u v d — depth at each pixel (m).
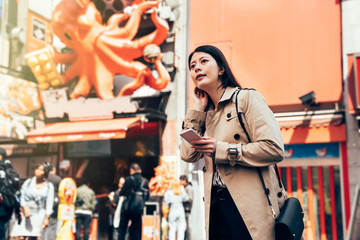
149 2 14.09
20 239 9.56
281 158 2.41
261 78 12.57
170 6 14.19
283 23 12.55
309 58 12.20
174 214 10.84
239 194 2.43
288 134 11.70
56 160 15.20
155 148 14.02
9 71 14.66
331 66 11.98
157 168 12.88
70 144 15.14
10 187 7.93
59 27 14.94
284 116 11.99
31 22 15.58
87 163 15.02
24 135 14.65
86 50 14.70
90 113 14.17
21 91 14.81
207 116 2.63
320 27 12.20
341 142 11.45
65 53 15.05
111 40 14.37
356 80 10.62
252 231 2.39
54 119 15.02
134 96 13.70
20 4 15.57
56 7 14.95
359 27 11.84
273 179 2.53
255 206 2.41
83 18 14.64
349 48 11.89
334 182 11.46
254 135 2.45
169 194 10.95
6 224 7.94
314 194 11.62
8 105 14.42
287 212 2.44
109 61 14.48
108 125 13.38
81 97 14.56
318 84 12.03
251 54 12.74
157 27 13.80
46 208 9.21
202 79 2.64
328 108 11.92
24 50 15.24
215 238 2.60
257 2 12.84
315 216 11.57
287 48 12.44
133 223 9.29
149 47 13.63
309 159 11.77
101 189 14.59
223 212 2.56
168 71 14.20
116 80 14.81
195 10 13.45
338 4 12.11
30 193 9.12
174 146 13.88
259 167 2.46
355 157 11.19
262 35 12.70
